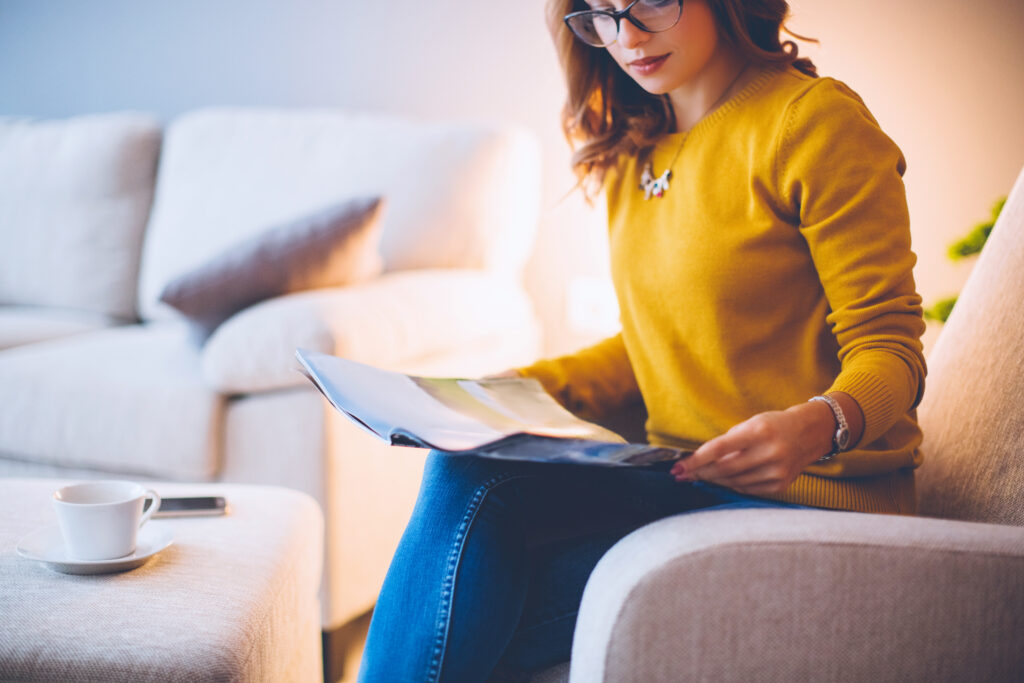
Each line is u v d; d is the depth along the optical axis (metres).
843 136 0.91
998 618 0.69
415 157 2.18
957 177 1.67
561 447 0.71
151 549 0.97
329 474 1.64
